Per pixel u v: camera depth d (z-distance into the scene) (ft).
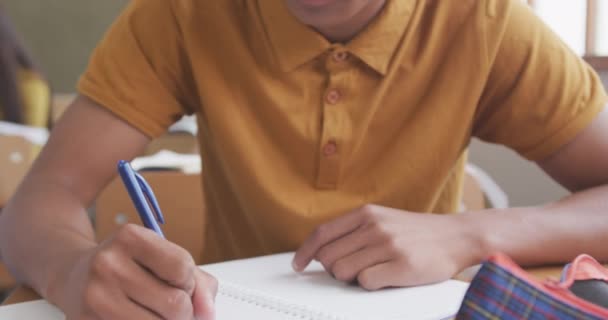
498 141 3.02
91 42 10.36
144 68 2.81
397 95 2.76
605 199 2.54
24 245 2.21
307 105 2.74
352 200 2.78
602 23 6.07
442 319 1.71
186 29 2.83
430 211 2.93
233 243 3.16
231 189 3.08
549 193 6.34
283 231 2.79
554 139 2.76
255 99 2.81
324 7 2.36
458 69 2.78
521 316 1.22
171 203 3.78
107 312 1.62
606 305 1.54
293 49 2.67
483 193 5.09
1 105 7.13
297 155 2.78
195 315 1.64
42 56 10.41
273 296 1.86
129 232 1.69
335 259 2.11
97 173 2.62
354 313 1.76
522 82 2.77
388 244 2.10
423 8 2.77
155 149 7.38
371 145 2.81
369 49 2.64
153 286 1.61
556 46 2.81
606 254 2.38
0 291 5.78
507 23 2.77
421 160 2.80
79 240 2.13
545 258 2.32
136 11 2.93
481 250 2.22
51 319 1.81
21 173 5.56
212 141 3.04
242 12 2.85
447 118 2.80
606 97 2.81
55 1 10.32
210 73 2.82
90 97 2.75
